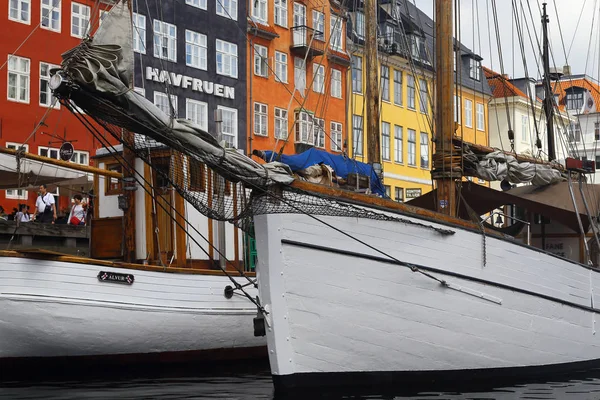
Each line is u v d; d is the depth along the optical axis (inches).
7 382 534.9
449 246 464.8
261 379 551.8
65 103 346.0
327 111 1662.2
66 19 1288.1
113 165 683.4
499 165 571.5
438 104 532.1
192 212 642.2
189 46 1421.0
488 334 490.6
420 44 1833.2
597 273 597.6
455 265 467.5
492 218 687.1
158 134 364.5
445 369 473.4
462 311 473.4
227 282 630.5
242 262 679.1
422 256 452.8
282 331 414.0
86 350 559.2
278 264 410.3
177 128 368.8
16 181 784.3
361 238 430.3
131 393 489.4
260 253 411.5
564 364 558.3
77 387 514.9
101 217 688.4
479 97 2073.1
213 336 621.0
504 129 2128.4
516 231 655.1
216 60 1475.1
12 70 1217.4
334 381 431.8
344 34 1712.6
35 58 1245.7
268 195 405.1
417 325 454.3
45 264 535.8
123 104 347.3
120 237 657.6
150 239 633.0
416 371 460.8
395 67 1835.6
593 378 548.1
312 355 423.5
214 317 618.2
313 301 419.8
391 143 1868.8
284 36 1628.9
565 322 553.6
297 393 419.8
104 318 556.4
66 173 778.2
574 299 563.2
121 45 339.6
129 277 571.8
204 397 470.9
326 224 418.9
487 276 485.7
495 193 590.6
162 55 1359.5
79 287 547.5
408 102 1920.5
